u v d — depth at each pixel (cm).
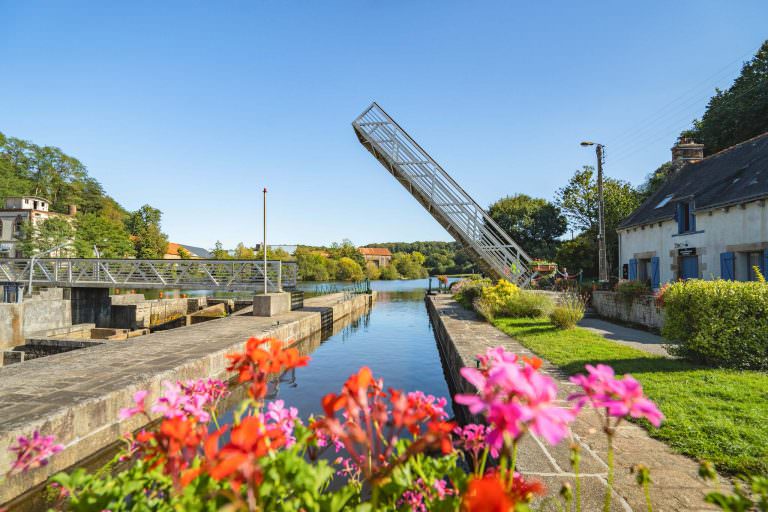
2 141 6512
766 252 1069
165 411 147
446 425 150
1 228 4897
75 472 145
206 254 9000
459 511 130
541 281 1977
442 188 1755
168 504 139
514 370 109
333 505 130
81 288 2080
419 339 1598
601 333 1034
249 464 112
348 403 126
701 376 577
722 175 1405
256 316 1554
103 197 7500
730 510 133
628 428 420
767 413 427
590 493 296
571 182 3556
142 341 988
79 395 567
